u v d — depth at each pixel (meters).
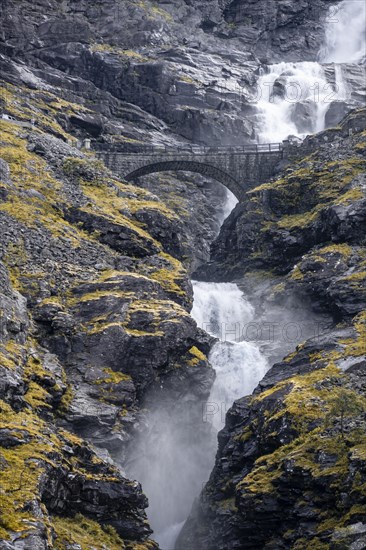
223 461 103.75
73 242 119.12
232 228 147.88
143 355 105.88
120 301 109.31
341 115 180.62
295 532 91.38
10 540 75.25
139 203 131.38
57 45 181.88
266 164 151.62
